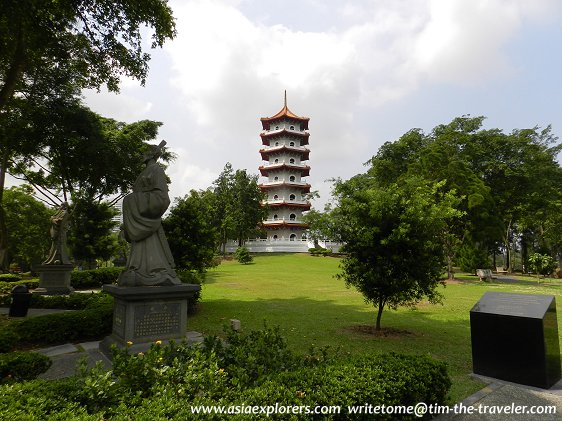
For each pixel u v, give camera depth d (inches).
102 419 129.0
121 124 1137.4
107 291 331.9
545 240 1881.2
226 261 1941.4
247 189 2368.4
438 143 1378.0
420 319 499.5
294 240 2524.6
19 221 1632.6
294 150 2635.3
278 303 619.8
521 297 296.7
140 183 347.9
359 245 394.3
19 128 747.4
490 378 269.3
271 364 193.8
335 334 402.3
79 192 1112.8
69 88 839.1
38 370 233.1
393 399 174.7
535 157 1558.8
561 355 341.7
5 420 122.6
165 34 558.9
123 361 179.0
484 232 1172.5
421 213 383.2
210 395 152.3
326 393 160.4
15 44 493.4
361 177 1958.7
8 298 645.9
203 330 414.0
